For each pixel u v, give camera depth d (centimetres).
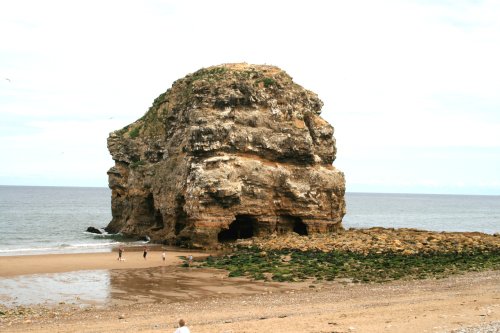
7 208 19712
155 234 8200
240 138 7406
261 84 8000
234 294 4059
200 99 7669
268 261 5609
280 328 2505
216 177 7006
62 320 3175
